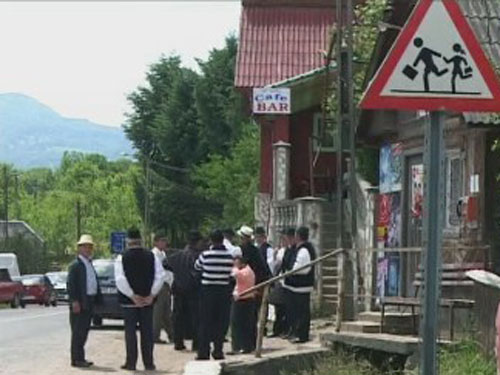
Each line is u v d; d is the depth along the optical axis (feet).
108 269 94.07
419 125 62.34
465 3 55.36
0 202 436.76
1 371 58.23
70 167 534.78
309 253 61.87
